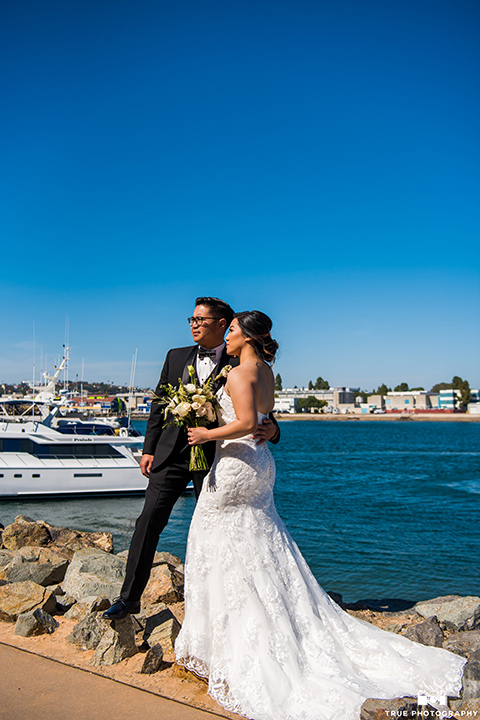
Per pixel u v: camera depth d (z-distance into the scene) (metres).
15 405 24.44
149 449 3.73
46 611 3.94
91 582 4.48
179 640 3.04
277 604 2.92
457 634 4.07
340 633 3.17
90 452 22.66
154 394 3.77
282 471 37.62
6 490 21.55
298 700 2.65
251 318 3.19
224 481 3.11
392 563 13.23
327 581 11.79
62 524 18.33
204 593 3.05
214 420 3.24
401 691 2.84
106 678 2.95
